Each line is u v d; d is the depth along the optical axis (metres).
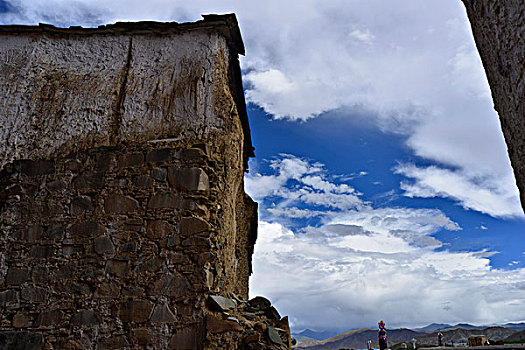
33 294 6.09
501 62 2.69
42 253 6.29
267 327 5.92
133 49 7.62
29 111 7.24
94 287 6.03
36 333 5.89
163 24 7.53
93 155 6.76
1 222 6.47
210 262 6.05
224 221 6.66
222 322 5.64
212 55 7.39
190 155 6.55
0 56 7.59
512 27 2.45
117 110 7.19
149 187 6.43
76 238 6.30
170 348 5.61
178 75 7.33
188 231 6.12
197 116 7.02
